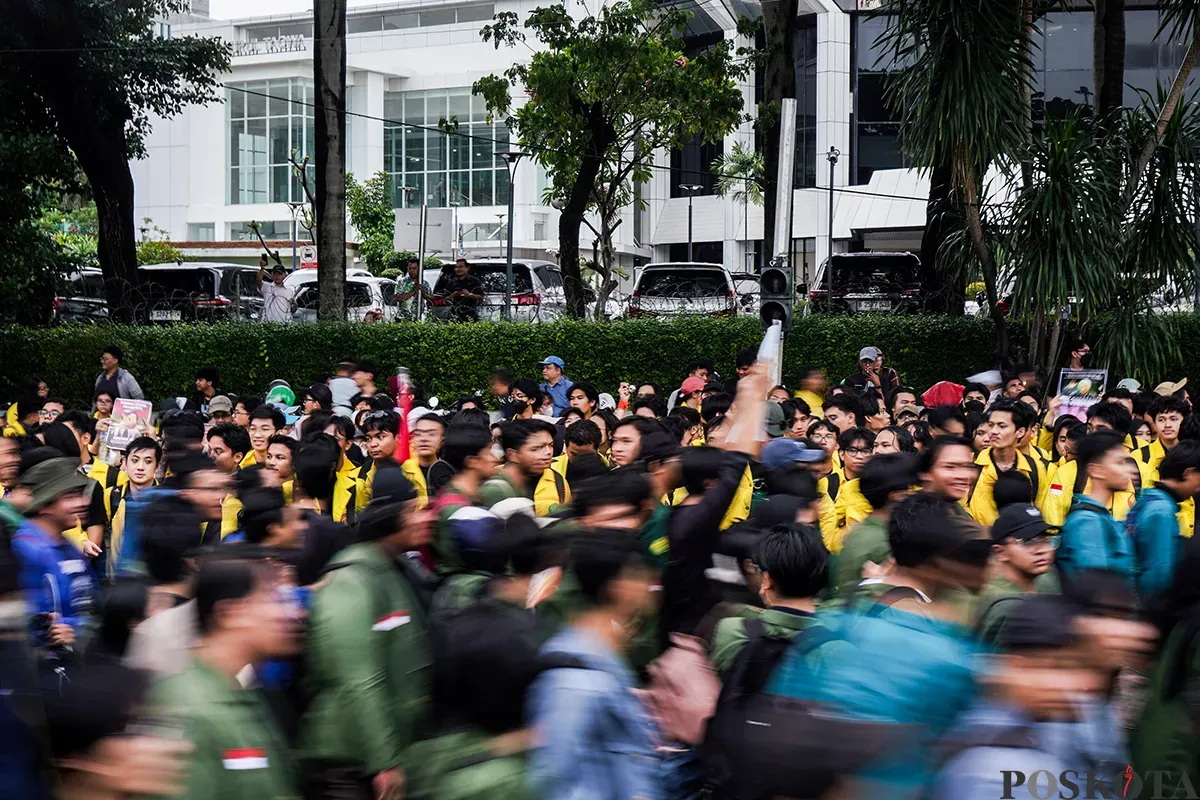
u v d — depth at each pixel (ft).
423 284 76.43
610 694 12.96
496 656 12.82
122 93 78.84
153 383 65.62
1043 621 11.78
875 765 11.96
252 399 39.65
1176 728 13.37
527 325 64.64
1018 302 51.49
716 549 17.57
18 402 39.40
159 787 11.34
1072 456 26.84
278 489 18.26
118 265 79.00
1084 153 51.49
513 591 16.06
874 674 12.79
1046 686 11.57
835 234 181.78
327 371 62.54
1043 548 17.81
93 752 11.30
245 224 219.41
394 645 15.67
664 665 15.52
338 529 18.21
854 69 181.78
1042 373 55.83
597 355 63.98
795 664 13.44
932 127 50.85
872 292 80.38
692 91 82.17
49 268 73.82
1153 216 53.26
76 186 81.25
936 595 14.96
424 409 37.50
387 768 15.23
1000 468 26.02
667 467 20.85
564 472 28.86
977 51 49.85
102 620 15.29
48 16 74.02
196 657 13.19
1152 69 132.46
